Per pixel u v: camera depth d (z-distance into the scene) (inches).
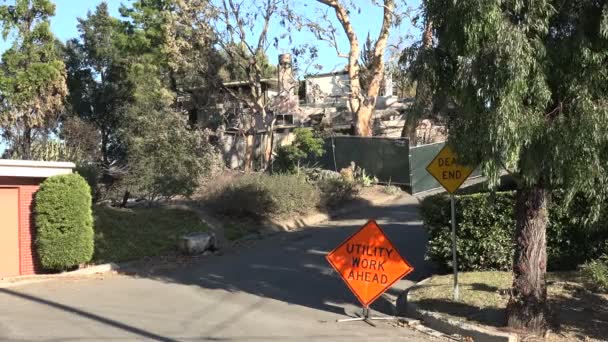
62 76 1190.3
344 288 502.3
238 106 1408.7
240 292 492.7
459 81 297.4
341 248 403.2
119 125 1414.9
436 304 398.6
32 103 1124.5
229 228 822.5
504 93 279.0
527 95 295.4
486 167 293.4
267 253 690.2
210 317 394.3
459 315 370.9
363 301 394.3
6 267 607.5
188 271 608.7
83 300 454.9
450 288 434.0
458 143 311.9
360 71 1337.4
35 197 620.1
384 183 1189.7
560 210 451.8
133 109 1056.8
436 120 344.5
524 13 291.1
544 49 291.0
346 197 1032.2
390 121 1558.8
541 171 304.2
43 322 367.2
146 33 1515.7
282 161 1136.8
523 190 336.5
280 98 1307.8
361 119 1286.9
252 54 1244.5
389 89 1678.2
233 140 1471.5
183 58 1261.1
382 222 841.5
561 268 473.1
